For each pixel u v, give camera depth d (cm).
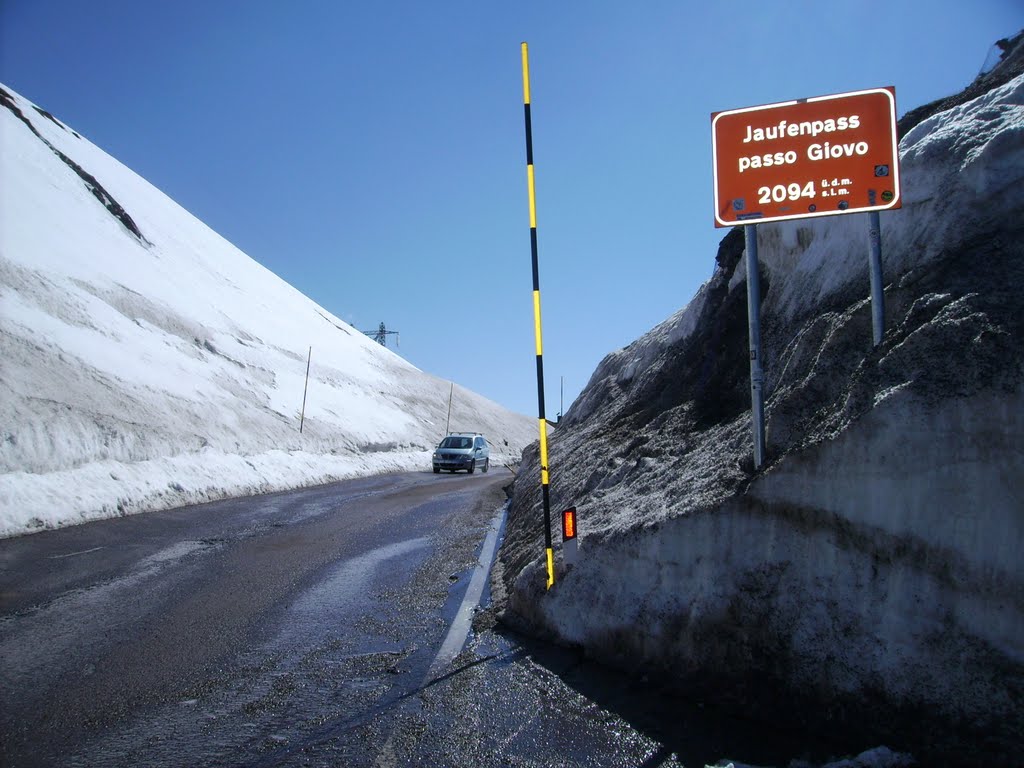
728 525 440
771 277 746
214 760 373
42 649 563
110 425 1848
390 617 654
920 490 367
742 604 424
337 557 950
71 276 3072
